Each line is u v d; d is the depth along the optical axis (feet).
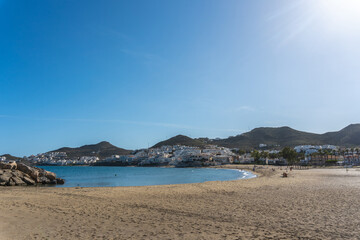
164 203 65.87
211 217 48.34
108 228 40.68
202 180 227.40
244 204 62.80
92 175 355.36
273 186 108.88
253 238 34.37
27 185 163.84
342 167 407.44
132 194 85.87
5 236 35.76
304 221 43.78
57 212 53.88
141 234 37.06
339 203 61.21
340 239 33.55
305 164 529.04
